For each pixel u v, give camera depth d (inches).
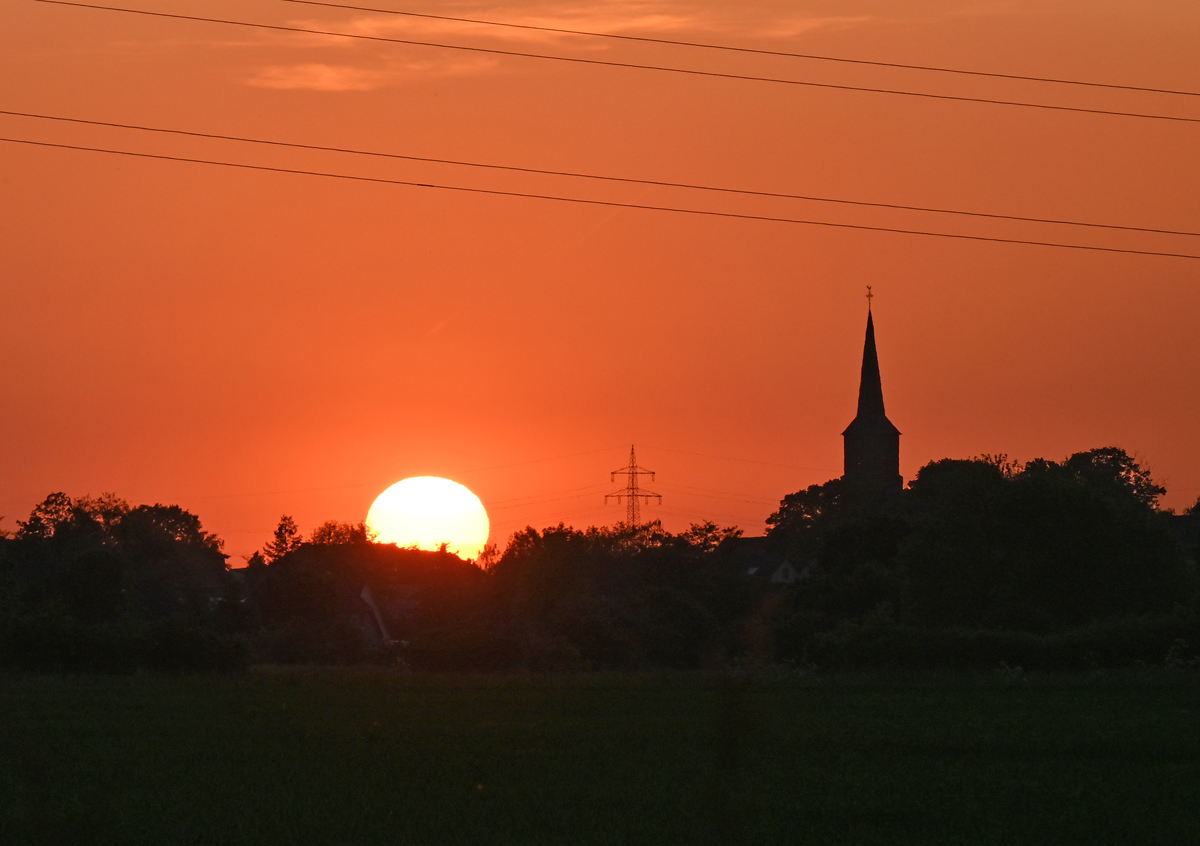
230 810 2974.9
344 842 2659.9
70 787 3294.8
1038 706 5433.1
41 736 4394.7
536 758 3804.1
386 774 3489.2
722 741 3198.8
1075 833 2758.4
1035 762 3757.4
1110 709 5305.1
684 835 2731.3
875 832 2758.4
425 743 4151.1
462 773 3511.3
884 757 3843.5
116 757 3836.1
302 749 4005.9
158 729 4589.1
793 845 2642.7
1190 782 3383.4
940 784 3336.6
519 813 2940.5
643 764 3671.3
